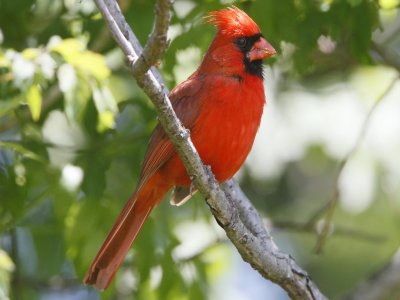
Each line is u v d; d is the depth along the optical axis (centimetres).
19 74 980
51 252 1239
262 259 870
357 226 1481
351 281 1504
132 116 1262
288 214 1459
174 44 1087
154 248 1127
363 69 1345
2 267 980
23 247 1324
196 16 1102
